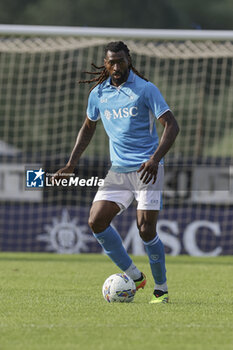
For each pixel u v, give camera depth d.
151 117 20.17
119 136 20.30
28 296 22.00
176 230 39.53
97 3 97.38
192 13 101.31
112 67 19.52
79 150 21.53
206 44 44.09
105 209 20.20
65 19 97.44
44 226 40.28
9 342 14.62
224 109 82.56
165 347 14.18
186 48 43.69
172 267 32.97
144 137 20.20
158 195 20.02
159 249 20.17
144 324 16.64
